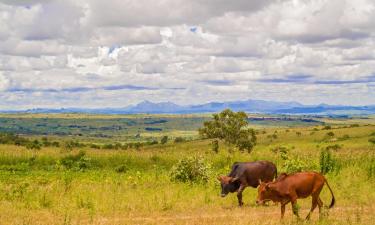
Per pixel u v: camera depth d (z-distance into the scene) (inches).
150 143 6043.3
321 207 603.8
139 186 905.5
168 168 1274.6
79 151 1405.0
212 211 679.1
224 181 742.5
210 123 3400.6
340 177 940.6
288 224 562.6
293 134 6264.8
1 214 623.5
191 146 5290.4
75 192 790.5
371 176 954.1
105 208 674.8
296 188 582.6
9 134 3277.6
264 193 587.5
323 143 4328.3
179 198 764.0
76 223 578.2
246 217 621.3
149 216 637.9
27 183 861.2
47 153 1392.7
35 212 648.4
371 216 612.4
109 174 1131.9
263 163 762.2
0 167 1183.6
